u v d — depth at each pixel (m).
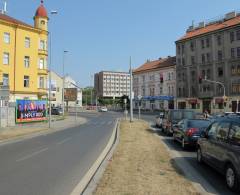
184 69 81.50
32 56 60.28
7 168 10.59
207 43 74.75
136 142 16.98
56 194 7.43
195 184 8.30
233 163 8.01
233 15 73.50
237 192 7.93
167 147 16.50
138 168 9.88
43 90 61.91
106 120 50.34
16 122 35.44
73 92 66.44
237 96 66.56
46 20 63.66
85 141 19.36
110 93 130.00
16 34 57.59
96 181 8.23
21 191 7.67
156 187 7.60
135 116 63.94
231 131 8.81
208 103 74.06
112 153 13.00
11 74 56.69
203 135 11.20
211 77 73.38
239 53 67.00
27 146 17.05
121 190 7.32
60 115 65.50
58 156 13.25
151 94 98.00
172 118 23.12
